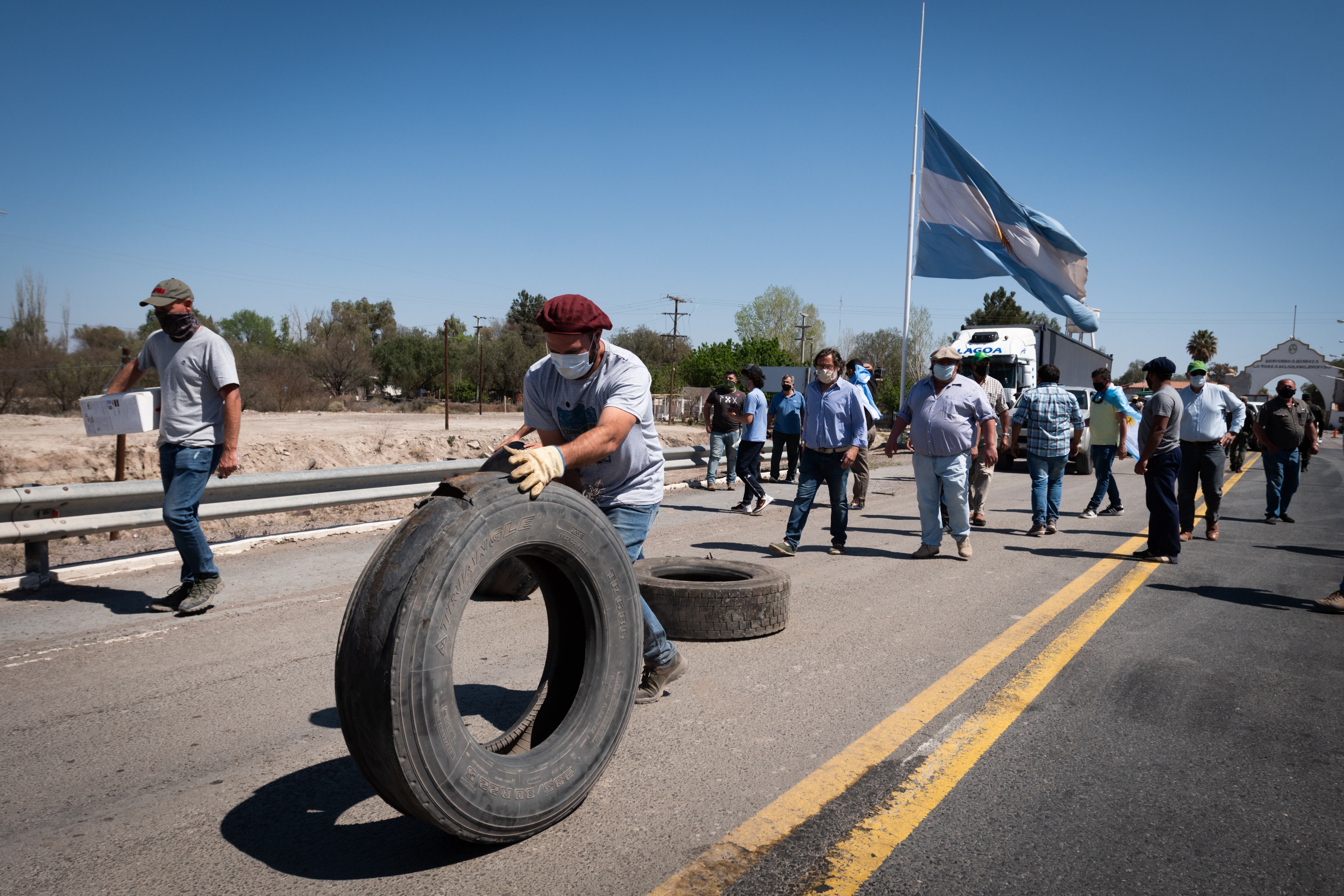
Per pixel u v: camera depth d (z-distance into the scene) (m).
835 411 7.12
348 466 15.28
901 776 2.99
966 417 7.10
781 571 5.77
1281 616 5.49
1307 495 14.09
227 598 5.38
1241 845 2.55
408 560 2.15
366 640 2.10
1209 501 8.91
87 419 4.96
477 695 3.75
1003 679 4.08
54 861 2.35
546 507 2.48
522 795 2.37
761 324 74.06
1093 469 18.34
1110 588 6.24
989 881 2.32
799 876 2.32
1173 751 3.27
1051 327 19.59
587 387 3.14
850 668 4.21
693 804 2.74
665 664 3.65
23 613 4.96
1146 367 7.44
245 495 6.72
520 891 2.22
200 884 2.24
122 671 4.00
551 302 2.98
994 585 6.27
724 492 12.20
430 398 60.88
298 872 2.31
